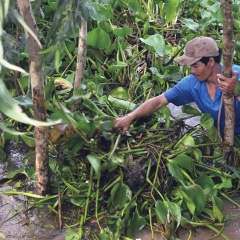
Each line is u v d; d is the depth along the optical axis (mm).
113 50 3898
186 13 4496
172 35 4242
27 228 2521
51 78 3033
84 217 2539
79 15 1849
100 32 3553
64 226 2529
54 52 1693
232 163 2832
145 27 4000
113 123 2816
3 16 999
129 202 2510
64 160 2852
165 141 2918
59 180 2762
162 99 2875
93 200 2635
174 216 2438
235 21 4113
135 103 3469
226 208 2646
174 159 2666
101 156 2764
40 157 2568
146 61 3842
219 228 2494
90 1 2086
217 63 2672
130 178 2641
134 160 2773
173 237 2426
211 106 2744
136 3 4125
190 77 2826
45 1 3947
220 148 2840
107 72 3719
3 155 3096
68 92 3350
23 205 2682
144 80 3605
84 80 3393
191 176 2773
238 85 2535
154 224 2512
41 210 2646
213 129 2863
